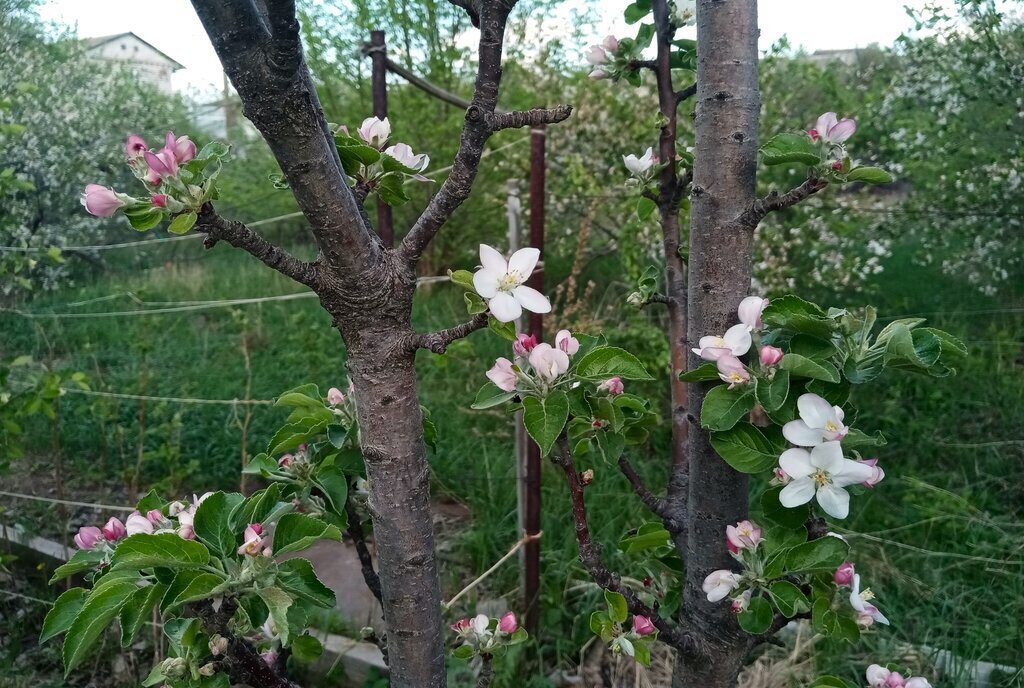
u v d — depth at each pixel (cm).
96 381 487
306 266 111
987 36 492
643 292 180
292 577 130
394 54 640
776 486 138
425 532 128
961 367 475
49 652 281
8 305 546
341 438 160
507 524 342
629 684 258
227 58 96
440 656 135
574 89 625
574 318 489
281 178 149
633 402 155
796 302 133
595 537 318
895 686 149
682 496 181
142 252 880
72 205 775
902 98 601
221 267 845
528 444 273
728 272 151
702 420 133
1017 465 389
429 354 516
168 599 119
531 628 279
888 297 636
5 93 539
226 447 415
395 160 138
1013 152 516
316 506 168
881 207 610
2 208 537
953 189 552
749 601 144
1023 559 313
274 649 178
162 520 143
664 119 181
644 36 189
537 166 255
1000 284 578
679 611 193
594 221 611
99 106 857
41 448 427
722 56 145
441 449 406
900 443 418
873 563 312
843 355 134
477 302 125
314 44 634
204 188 102
